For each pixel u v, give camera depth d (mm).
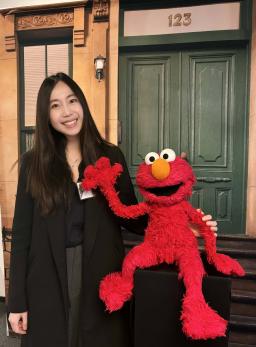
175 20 2072
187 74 2129
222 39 2053
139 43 2092
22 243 1062
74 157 1132
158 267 861
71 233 1040
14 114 2172
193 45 2107
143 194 914
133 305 928
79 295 1055
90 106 2107
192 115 2146
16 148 2178
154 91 2145
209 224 904
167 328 794
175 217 868
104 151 1121
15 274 1045
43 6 2086
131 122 2160
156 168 849
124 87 2137
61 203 1025
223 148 2145
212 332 680
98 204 1035
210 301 762
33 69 2148
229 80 2111
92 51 2074
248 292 1992
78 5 2057
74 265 1045
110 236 1048
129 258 873
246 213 2143
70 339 1062
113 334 1034
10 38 2145
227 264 863
